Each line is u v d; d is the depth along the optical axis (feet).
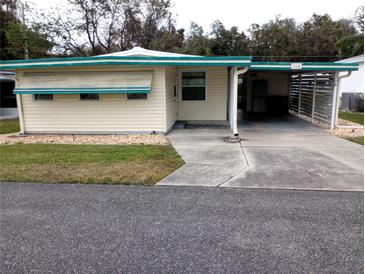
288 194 15.39
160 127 32.99
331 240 10.87
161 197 15.20
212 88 40.88
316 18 112.78
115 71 31.96
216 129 36.63
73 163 21.30
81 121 33.76
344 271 9.10
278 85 56.49
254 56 104.53
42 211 13.69
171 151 24.84
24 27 71.31
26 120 34.55
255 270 9.23
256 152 24.47
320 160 21.80
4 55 79.15
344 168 19.76
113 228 12.01
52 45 77.87
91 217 13.02
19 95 33.94
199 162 21.57
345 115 50.24
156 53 41.09
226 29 104.83
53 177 18.34
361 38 63.98
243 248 10.46
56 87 30.91
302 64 33.94
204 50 99.14
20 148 26.66
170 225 12.20
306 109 46.52
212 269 9.31
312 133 33.42
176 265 9.54
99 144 28.43
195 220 12.62
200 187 16.60
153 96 32.37
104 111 33.22
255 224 12.17
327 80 37.65
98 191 16.12
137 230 11.82
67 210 13.76
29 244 10.90
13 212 13.61
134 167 20.25
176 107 41.01
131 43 86.22
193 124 40.78
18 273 9.25
